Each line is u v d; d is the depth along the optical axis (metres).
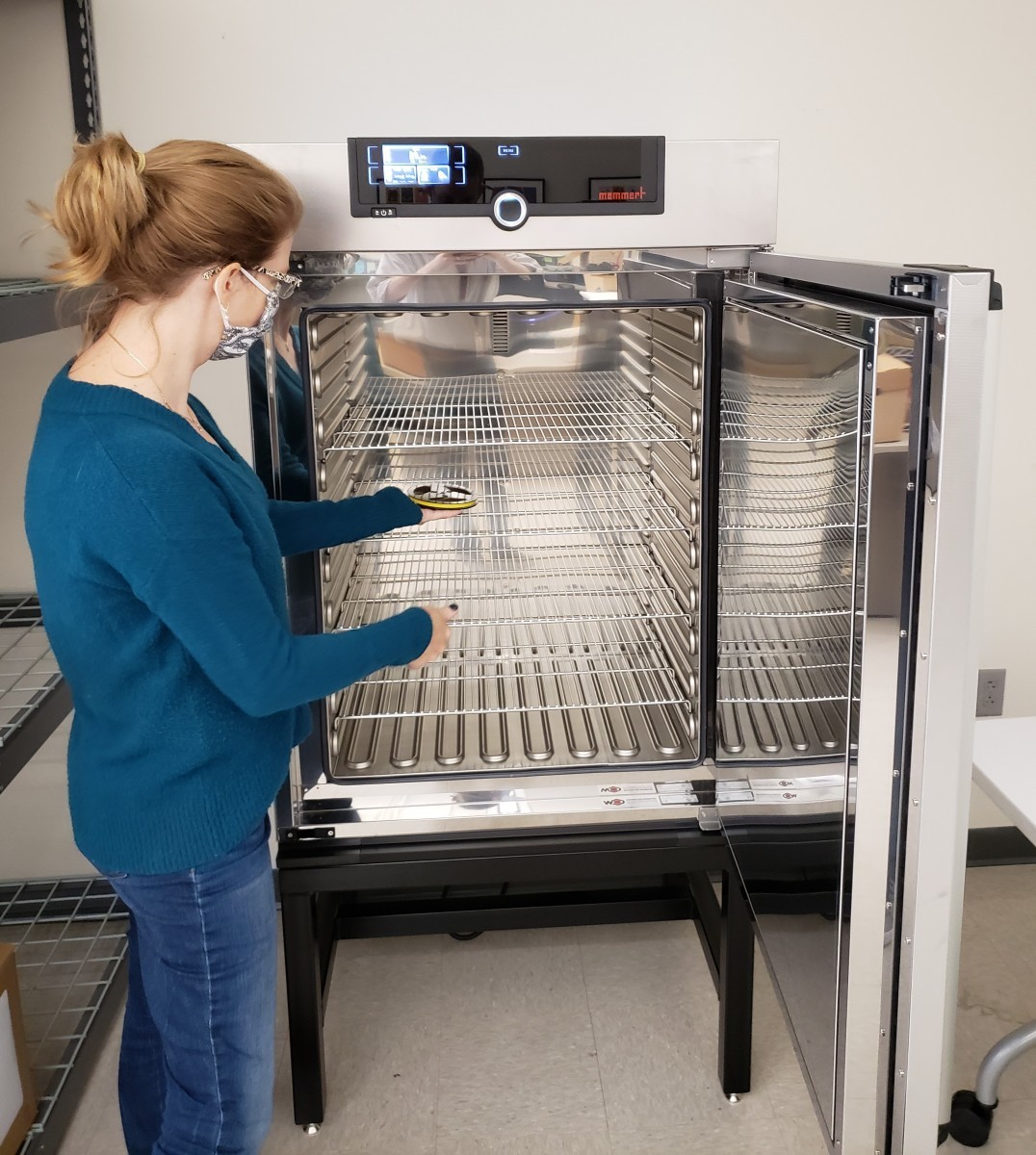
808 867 1.37
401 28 2.05
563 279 1.54
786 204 2.20
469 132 2.12
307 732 1.53
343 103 2.09
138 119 2.07
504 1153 1.78
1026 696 2.57
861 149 2.17
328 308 1.53
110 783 1.28
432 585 2.14
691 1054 1.99
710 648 1.74
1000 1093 1.89
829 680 1.24
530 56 2.08
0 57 2.01
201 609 1.14
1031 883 2.52
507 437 1.97
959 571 1.08
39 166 2.07
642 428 2.01
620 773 1.75
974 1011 2.08
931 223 2.22
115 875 1.33
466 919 2.03
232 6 2.02
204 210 1.16
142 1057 1.62
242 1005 1.39
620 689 2.00
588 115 2.12
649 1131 1.82
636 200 1.51
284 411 1.58
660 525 2.02
